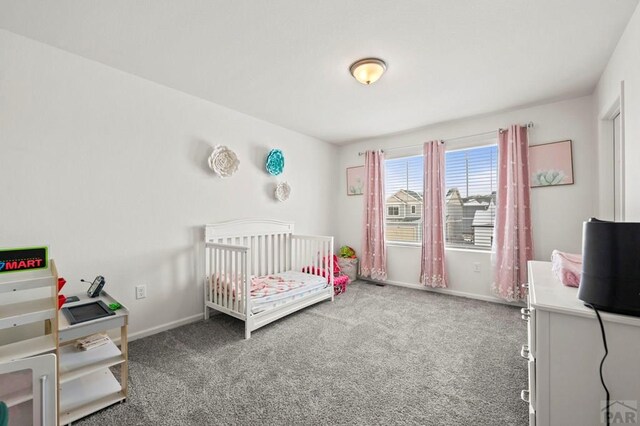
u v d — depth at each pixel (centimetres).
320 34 179
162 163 249
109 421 141
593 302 97
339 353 209
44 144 188
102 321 149
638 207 157
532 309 119
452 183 362
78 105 203
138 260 234
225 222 296
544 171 295
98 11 157
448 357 204
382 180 409
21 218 179
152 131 242
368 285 406
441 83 246
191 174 270
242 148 317
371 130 383
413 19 165
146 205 239
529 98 279
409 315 287
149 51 198
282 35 180
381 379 177
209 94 269
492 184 335
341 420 142
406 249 397
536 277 151
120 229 223
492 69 222
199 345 221
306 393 163
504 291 307
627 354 93
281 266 362
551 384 104
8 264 135
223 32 177
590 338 98
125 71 225
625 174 175
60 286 163
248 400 157
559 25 170
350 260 424
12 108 176
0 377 119
